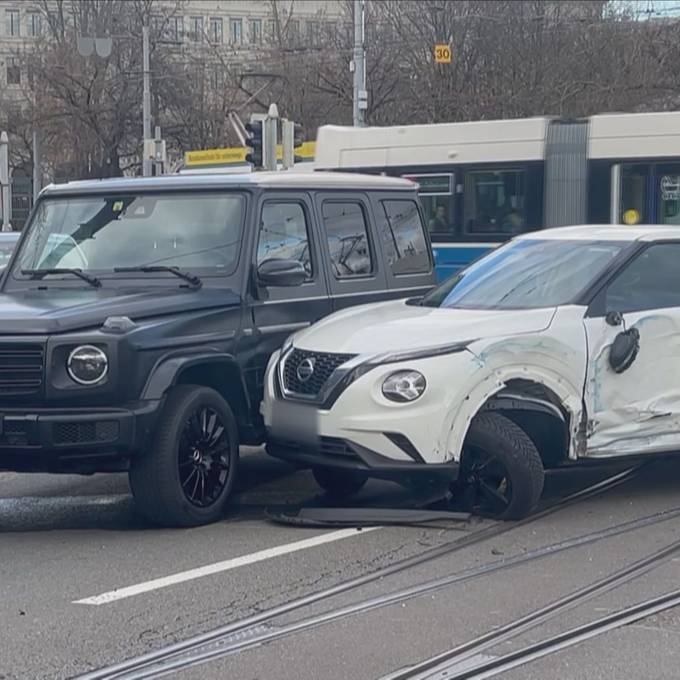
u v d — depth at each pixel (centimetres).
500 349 727
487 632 552
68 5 4759
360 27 3186
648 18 3853
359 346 738
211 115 4425
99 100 4309
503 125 1766
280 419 762
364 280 927
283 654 528
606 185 1694
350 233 929
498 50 3872
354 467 729
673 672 504
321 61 4116
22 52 5112
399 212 991
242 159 3206
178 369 732
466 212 1795
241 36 6688
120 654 531
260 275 806
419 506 793
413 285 983
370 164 1859
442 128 1809
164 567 668
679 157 1645
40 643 546
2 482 939
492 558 675
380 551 693
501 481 752
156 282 816
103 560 687
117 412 700
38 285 842
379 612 583
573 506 801
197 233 836
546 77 3794
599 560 670
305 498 853
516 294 805
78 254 855
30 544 731
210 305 779
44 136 4381
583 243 837
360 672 506
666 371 788
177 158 4512
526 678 498
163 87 4409
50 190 895
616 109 3675
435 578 639
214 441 769
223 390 800
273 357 795
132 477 736
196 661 521
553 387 745
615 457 772
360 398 718
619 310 780
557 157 1725
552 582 629
